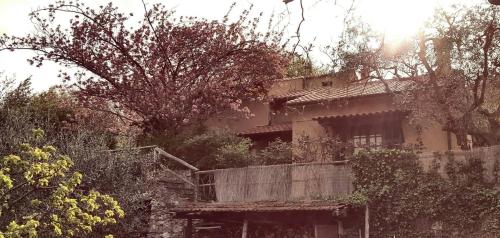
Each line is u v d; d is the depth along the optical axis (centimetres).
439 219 1338
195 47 2267
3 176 835
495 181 1287
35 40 2186
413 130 1827
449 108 1416
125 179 1541
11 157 881
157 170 1641
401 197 1397
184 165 1767
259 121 2423
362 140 1925
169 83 2198
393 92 1591
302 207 1373
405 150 1445
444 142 1777
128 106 2242
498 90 1470
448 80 1395
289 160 1875
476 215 1285
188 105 2192
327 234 1412
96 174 1491
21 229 789
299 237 1492
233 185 1683
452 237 1309
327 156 1872
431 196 1355
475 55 1358
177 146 1880
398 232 1385
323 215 1403
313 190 1550
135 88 2228
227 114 2341
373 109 1944
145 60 2256
